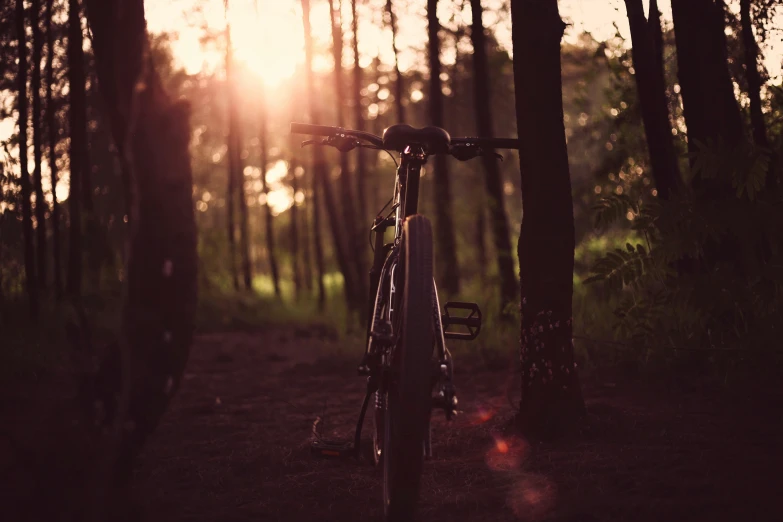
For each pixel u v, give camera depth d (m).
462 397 6.06
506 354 7.99
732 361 5.04
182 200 2.74
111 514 2.58
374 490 3.38
